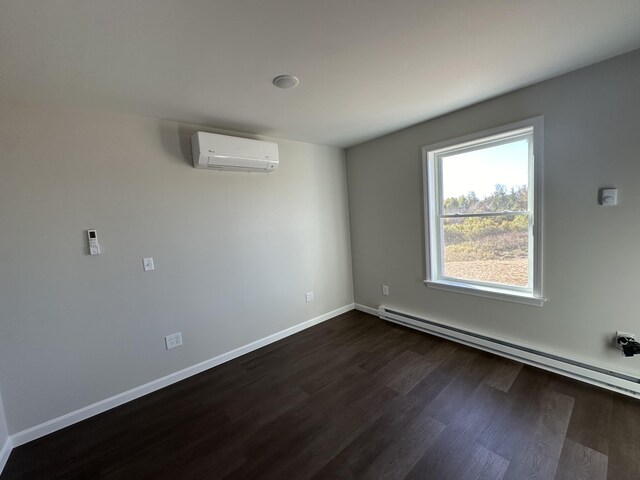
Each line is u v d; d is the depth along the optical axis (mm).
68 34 1290
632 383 1890
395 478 1470
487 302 2658
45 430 1949
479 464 1517
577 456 1517
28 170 1882
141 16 1210
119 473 1615
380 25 1387
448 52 1664
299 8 1229
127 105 2080
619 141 1868
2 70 1521
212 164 2525
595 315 2059
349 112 2500
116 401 2221
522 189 2408
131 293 2283
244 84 1890
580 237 2070
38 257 1924
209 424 1961
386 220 3445
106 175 2154
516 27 1458
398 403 2039
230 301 2834
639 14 1385
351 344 2992
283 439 1783
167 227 2441
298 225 3367
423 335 3092
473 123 2535
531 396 2006
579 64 1901
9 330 1844
